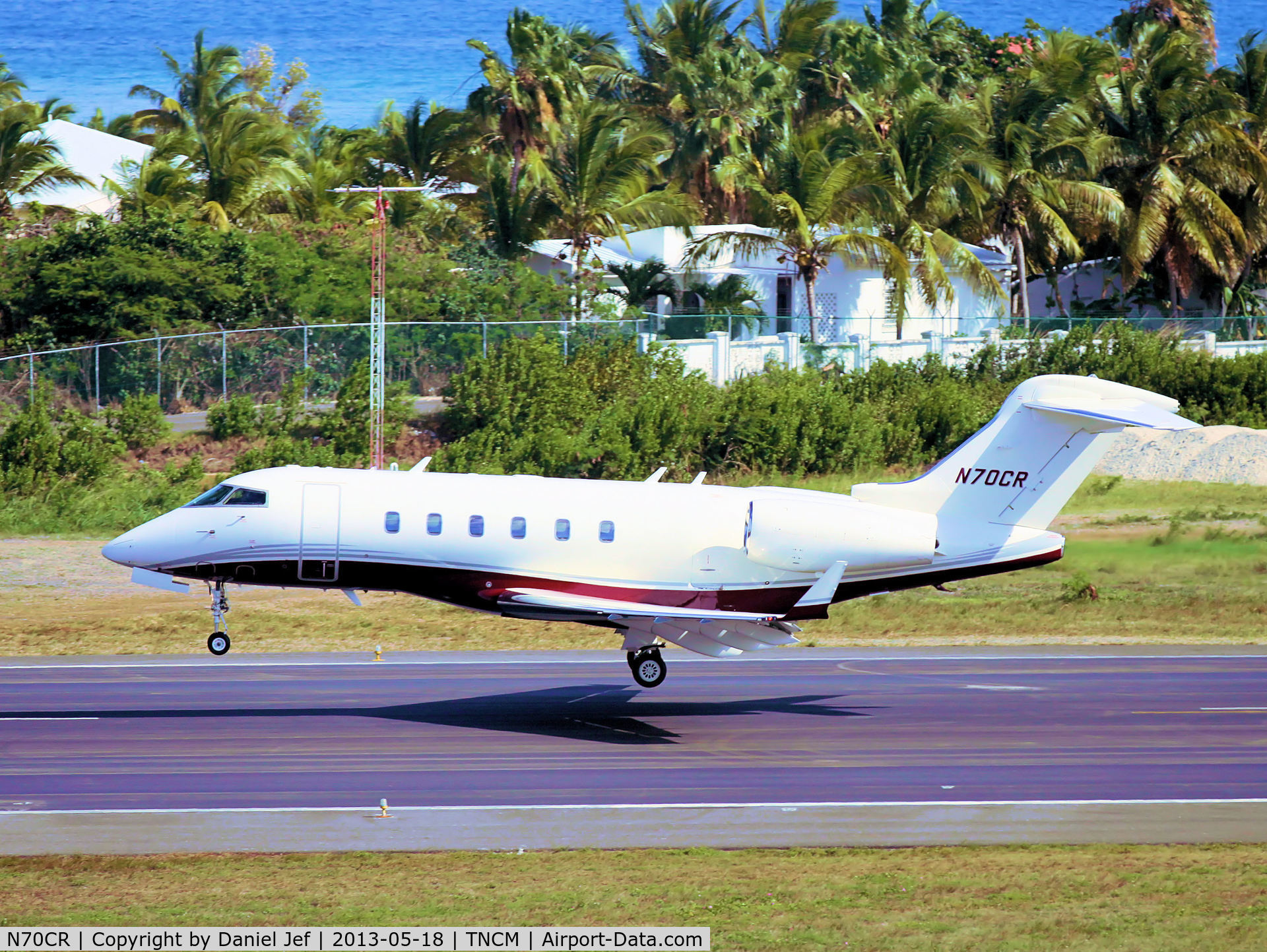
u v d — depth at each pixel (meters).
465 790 60.09
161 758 64.62
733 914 45.38
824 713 75.88
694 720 74.00
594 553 76.75
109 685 81.44
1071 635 101.25
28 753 65.25
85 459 152.50
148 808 56.88
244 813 56.25
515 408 167.38
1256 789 60.91
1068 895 47.31
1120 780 62.16
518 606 75.50
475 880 48.56
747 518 78.12
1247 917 45.12
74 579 117.69
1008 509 80.19
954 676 86.19
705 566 77.56
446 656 93.06
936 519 80.00
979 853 51.94
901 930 43.91
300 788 60.06
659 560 77.25
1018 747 68.12
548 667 89.12
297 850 51.75
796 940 43.06
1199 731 71.44
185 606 109.06
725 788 60.75
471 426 169.00
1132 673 87.12
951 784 61.47
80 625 100.50
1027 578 122.50
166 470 154.38
